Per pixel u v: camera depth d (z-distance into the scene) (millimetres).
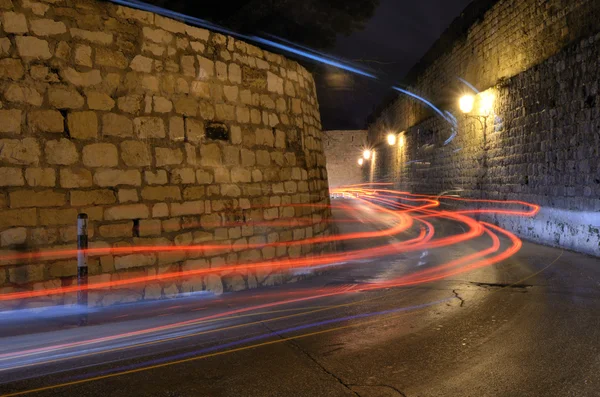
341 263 10977
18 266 5734
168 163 7059
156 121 6957
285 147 9117
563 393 3756
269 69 8836
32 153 5871
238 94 8141
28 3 5910
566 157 11766
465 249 12648
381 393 3844
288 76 9336
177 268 7109
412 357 4641
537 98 13195
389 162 35000
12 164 5734
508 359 4520
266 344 5086
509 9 14844
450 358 4586
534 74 13336
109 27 6551
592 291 7410
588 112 10805
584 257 10633
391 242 14484
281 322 5949
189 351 4879
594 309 6289
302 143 9664
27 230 5812
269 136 8719
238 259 7961
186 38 7387
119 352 4844
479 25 17312
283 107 9133
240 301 7145
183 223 7195
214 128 7691
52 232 5984
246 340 5230
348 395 3818
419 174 26438
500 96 15570
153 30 6988
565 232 11930
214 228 7605
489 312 6246
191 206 7309
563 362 4402
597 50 10367
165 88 7078
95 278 6320
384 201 36500
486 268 9711
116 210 6523
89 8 6387
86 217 5855
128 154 6656
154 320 6051
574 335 5195
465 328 5559
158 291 6902
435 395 3783
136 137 6742
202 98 7551
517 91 14391
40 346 5035
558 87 12086
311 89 10383
